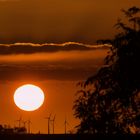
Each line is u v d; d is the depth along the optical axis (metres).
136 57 116.50
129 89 117.06
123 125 117.38
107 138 117.38
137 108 117.56
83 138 118.25
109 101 117.38
